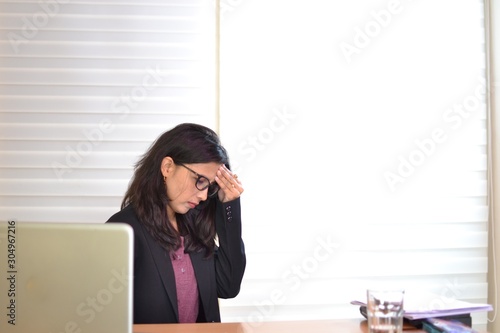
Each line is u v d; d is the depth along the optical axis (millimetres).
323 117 2820
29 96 2703
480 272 2914
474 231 2924
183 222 2059
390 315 1410
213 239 2084
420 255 2883
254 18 2791
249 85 2777
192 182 1963
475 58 2936
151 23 2760
